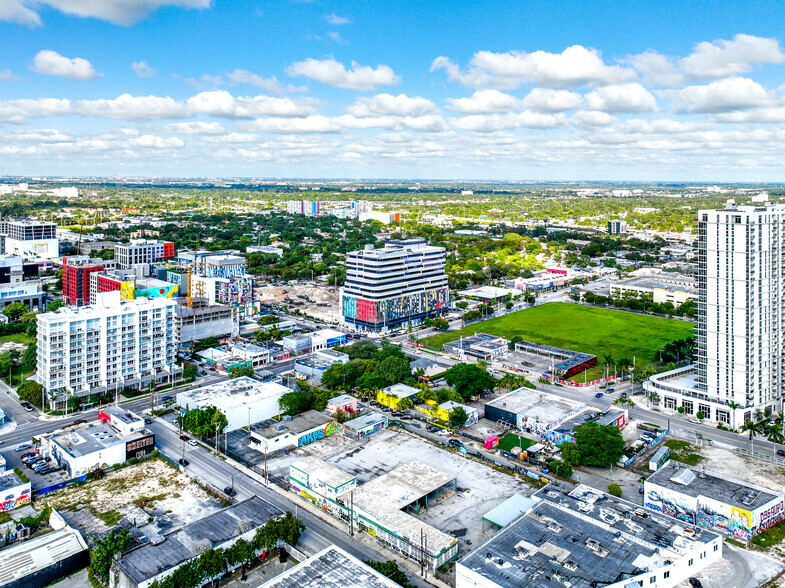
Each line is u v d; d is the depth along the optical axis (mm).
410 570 149625
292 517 158875
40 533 166000
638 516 159625
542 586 129375
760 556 153125
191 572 137500
